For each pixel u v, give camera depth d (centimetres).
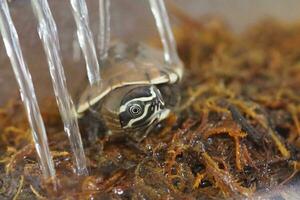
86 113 24
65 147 24
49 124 26
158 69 24
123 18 29
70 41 25
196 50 31
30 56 24
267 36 33
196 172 23
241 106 25
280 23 34
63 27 25
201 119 25
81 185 23
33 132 22
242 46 32
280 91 27
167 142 24
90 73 23
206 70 29
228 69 29
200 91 27
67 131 23
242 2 35
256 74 29
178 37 32
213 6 34
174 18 33
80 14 23
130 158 23
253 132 24
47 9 22
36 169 23
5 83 25
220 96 26
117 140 24
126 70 24
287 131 25
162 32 25
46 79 25
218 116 25
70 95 24
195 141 23
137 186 22
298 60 31
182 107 26
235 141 23
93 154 24
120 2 28
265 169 23
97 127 24
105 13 24
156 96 23
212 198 22
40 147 22
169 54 25
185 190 22
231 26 34
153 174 23
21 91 22
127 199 22
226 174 23
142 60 25
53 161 23
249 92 27
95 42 25
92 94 23
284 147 24
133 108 23
